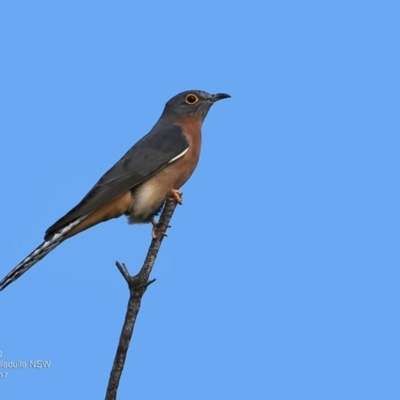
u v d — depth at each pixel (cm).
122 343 913
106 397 909
